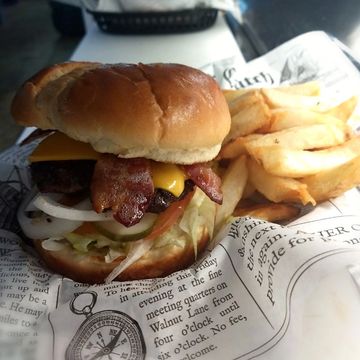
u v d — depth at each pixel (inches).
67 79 8.5
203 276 8.0
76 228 8.8
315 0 23.0
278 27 21.0
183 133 8.0
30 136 9.8
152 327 7.5
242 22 23.5
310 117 10.7
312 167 9.6
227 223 9.5
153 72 8.3
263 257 7.7
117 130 7.7
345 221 8.8
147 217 8.7
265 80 13.5
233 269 8.1
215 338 7.5
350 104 11.0
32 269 8.9
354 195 10.1
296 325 7.0
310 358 6.9
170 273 8.9
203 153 8.6
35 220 9.1
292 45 13.8
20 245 9.8
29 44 35.9
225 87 13.5
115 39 23.2
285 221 9.9
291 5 23.7
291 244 7.4
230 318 7.6
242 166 10.4
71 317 7.8
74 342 7.6
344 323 7.1
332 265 6.7
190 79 8.6
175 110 7.9
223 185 10.1
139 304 7.7
